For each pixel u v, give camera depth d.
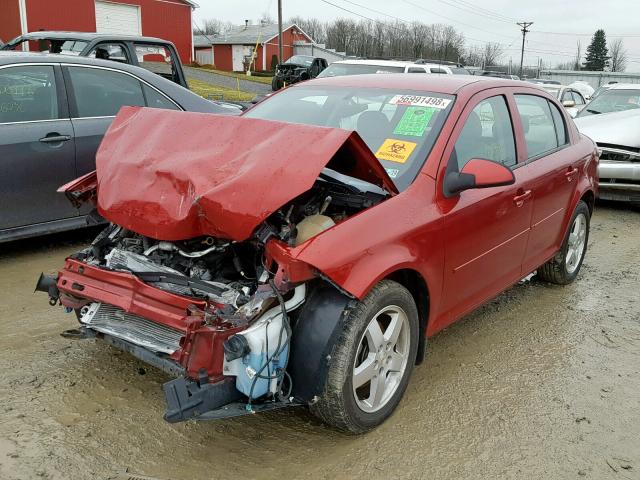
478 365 3.94
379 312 2.99
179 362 2.63
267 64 62.22
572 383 3.77
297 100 4.29
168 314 2.76
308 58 24.70
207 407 2.60
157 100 6.10
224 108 6.89
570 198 5.02
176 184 3.00
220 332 2.60
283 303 2.70
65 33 8.47
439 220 3.29
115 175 3.30
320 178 3.02
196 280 2.92
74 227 5.47
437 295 3.42
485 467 2.94
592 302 5.17
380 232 2.97
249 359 2.64
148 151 3.28
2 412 3.12
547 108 4.95
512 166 4.17
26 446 2.88
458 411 3.39
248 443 3.02
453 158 3.51
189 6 33.62
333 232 2.82
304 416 3.28
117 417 3.15
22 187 5.09
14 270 5.13
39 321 4.16
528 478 2.88
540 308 4.98
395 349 3.23
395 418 3.29
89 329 3.20
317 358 2.78
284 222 2.94
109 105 5.72
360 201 3.09
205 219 2.85
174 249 3.14
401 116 3.75
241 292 2.88
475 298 3.91
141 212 3.06
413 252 3.11
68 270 3.17
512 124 4.27
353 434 3.11
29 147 5.09
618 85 11.77
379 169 3.02
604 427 3.31
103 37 7.91
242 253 3.12
